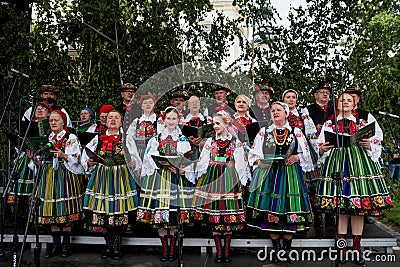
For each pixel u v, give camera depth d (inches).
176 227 150.3
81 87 228.4
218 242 154.3
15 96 223.5
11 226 180.5
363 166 150.2
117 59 229.8
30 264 151.7
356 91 162.4
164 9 231.5
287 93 179.5
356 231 153.2
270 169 152.8
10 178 146.3
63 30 233.8
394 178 215.8
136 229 179.0
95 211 152.7
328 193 152.5
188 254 165.0
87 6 229.9
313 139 171.8
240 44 234.4
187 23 234.4
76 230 174.1
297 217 147.8
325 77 224.8
